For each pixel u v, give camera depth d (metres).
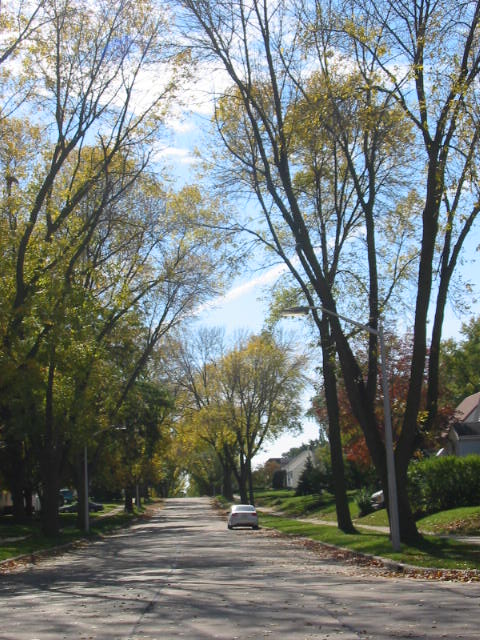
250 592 14.89
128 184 28.88
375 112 20.39
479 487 34.09
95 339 32.91
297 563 22.23
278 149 23.48
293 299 28.09
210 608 12.61
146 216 34.69
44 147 27.38
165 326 42.56
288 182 23.94
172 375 67.12
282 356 60.16
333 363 25.80
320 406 59.09
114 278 33.22
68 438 37.03
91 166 29.16
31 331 24.23
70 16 25.05
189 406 67.75
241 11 23.27
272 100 24.73
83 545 34.91
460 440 49.50
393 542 21.81
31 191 26.06
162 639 9.66
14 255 24.80
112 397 42.00
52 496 36.41
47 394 32.41
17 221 26.39
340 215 26.48
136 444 58.12
